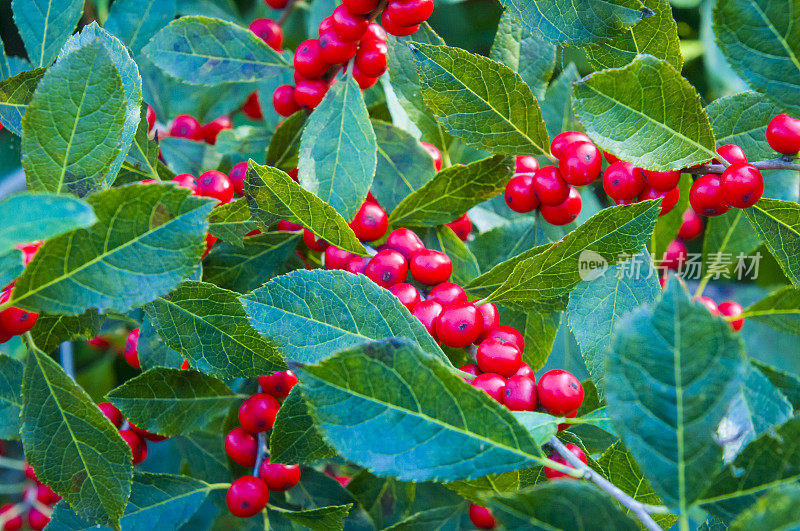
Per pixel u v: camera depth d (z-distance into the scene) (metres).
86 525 0.41
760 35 0.38
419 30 0.43
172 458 0.50
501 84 0.40
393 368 0.36
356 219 0.41
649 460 0.35
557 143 0.41
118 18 0.46
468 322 0.39
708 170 0.40
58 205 0.35
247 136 0.46
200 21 0.44
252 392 0.43
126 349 0.44
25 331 0.38
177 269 0.36
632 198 0.40
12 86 0.41
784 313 0.41
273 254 0.43
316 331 0.38
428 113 0.44
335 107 0.42
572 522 0.35
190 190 0.36
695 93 0.39
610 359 0.35
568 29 0.41
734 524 0.34
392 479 0.44
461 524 0.43
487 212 0.46
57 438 0.39
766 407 0.38
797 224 0.40
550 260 0.39
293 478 0.42
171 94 0.50
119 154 0.39
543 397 0.38
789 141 0.39
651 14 0.40
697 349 0.35
